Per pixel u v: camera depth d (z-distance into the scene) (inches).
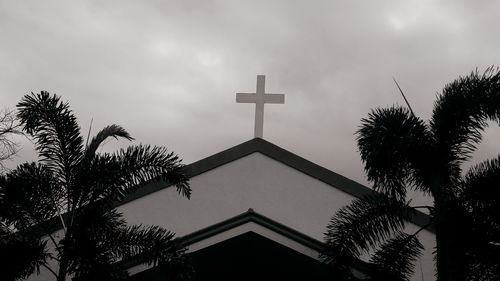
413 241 386.3
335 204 521.7
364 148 383.6
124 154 391.2
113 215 390.0
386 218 389.4
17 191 374.3
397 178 386.3
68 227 370.9
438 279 354.9
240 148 540.1
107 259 357.1
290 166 534.6
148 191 513.7
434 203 371.2
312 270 478.0
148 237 380.2
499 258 343.3
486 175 366.6
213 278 501.0
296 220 515.5
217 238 445.4
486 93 378.3
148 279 445.4
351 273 388.2
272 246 462.9
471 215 356.2
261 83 605.6
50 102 395.5
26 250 363.3
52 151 390.3
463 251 349.7
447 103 383.6
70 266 350.9
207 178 527.5
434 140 380.8
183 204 514.6
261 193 524.4
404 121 379.6
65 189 382.9
